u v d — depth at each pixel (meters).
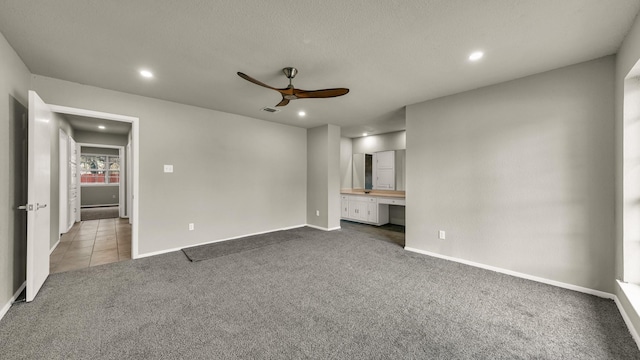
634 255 2.14
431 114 3.65
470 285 2.69
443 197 3.53
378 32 2.01
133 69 2.68
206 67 2.63
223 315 2.10
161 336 1.81
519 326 1.96
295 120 5.05
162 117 3.72
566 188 2.62
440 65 2.58
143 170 3.56
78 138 6.43
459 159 3.37
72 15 1.79
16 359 1.57
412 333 1.87
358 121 5.12
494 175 3.08
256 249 3.94
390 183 6.32
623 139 2.16
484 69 2.68
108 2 1.65
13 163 2.29
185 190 3.97
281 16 1.81
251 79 2.31
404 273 3.01
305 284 2.70
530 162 2.83
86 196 9.27
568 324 1.99
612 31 1.99
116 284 2.67
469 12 1.76
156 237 3.68
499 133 3.04
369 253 3.78
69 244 4.25
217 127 4.33
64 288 2.56
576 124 2.56
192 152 4.04
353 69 2.68
